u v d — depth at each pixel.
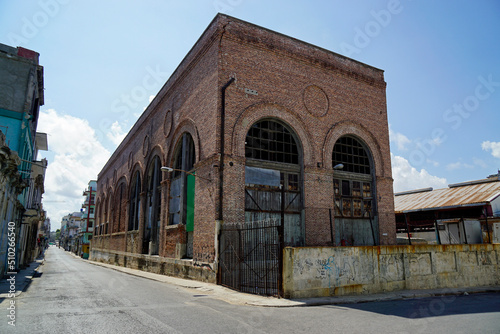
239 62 16.92
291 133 18.44
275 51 18.22
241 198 15.68
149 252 24.23
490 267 16.64
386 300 11.45
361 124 20.83
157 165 24.86
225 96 16.16
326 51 20.34
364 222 20.02
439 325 7.32
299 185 18.00
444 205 23.48
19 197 21.31
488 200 21.19
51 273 22.38
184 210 18.92
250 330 6.62
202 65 18.08
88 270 26.23
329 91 19.94
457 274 15.22
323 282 11.41
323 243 17.62
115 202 37.38
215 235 14.76
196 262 16.34
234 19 17.19
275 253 11.53
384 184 21.00
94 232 50.25
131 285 14.66
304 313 8.66
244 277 12.85
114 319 7.22
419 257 14.23
